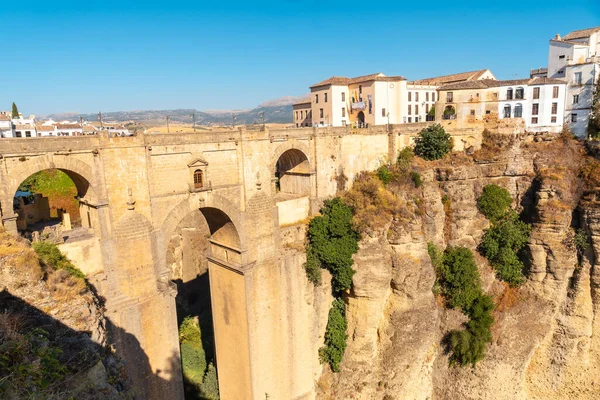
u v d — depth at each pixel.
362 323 50.28
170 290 37.06
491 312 56.47
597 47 84.69
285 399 48.47
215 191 40.62
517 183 61.97
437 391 55.66
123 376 31.31
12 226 29.83
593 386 58.25
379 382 51.28
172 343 37.75
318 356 51.25
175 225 38.25
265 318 45.47
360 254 48.56
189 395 51.75
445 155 61.88
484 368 55.22
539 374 59.41
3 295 24.44
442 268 56.00
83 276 32.50
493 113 76.44
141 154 35.03
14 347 19.34
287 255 46.59
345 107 87.44
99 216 33.38
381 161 58.22
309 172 50.00
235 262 44.38
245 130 41.91
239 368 46.50
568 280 57.12
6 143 28.84
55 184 56.75
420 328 50.91
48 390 18.89
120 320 34.41
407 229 49.34
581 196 56.97
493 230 60.78
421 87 89.75
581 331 56.78
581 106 76.00
